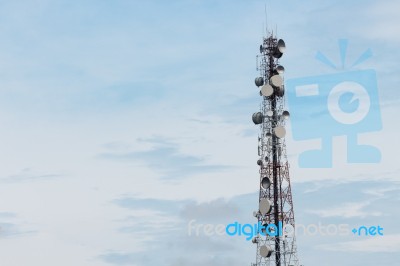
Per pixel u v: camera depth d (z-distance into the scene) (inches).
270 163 3850.9
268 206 3705.7
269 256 3705.7
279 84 3831.2
